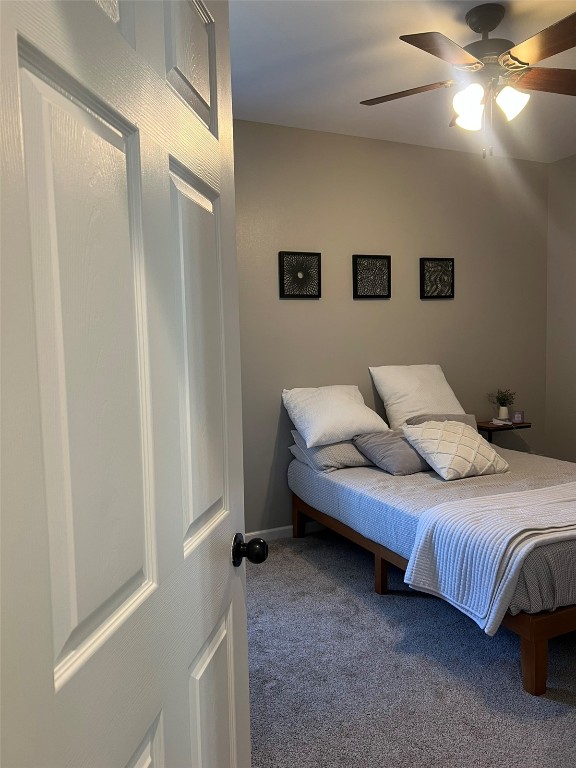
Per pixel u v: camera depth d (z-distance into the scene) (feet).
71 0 1.91
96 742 2.03
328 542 13.16
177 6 2.92
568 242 15.85
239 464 3.97
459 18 8.68
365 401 14.29
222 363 3.62
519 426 14.93
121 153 2.28
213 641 3.45
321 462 12.01
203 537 3.22
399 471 11.18
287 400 13.08
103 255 2.12
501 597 7.29
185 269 3.00
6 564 1.53
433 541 8.48
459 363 15.46
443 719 6.91
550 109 12.15
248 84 10.82
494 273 15.78
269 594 10.44
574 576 7.54
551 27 6.86
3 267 1.53
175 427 2.78
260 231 13.00
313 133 13.41
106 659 2.10
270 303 13.20
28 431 1.63
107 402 2.14
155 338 2.56
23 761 1.61
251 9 8.25
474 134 13.76
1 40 1.53
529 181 16.06
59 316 1.83
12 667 1.55
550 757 6.25
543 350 16.60
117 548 2.20
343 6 8.24
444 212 15.01
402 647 8.55
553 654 8.30
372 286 14.19
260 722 6.89
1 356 1.52
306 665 8.11
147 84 2.52
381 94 11.34
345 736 6.64
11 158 1.56
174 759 2.77
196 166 3.15
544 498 9.05
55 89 1.85
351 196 13.88
